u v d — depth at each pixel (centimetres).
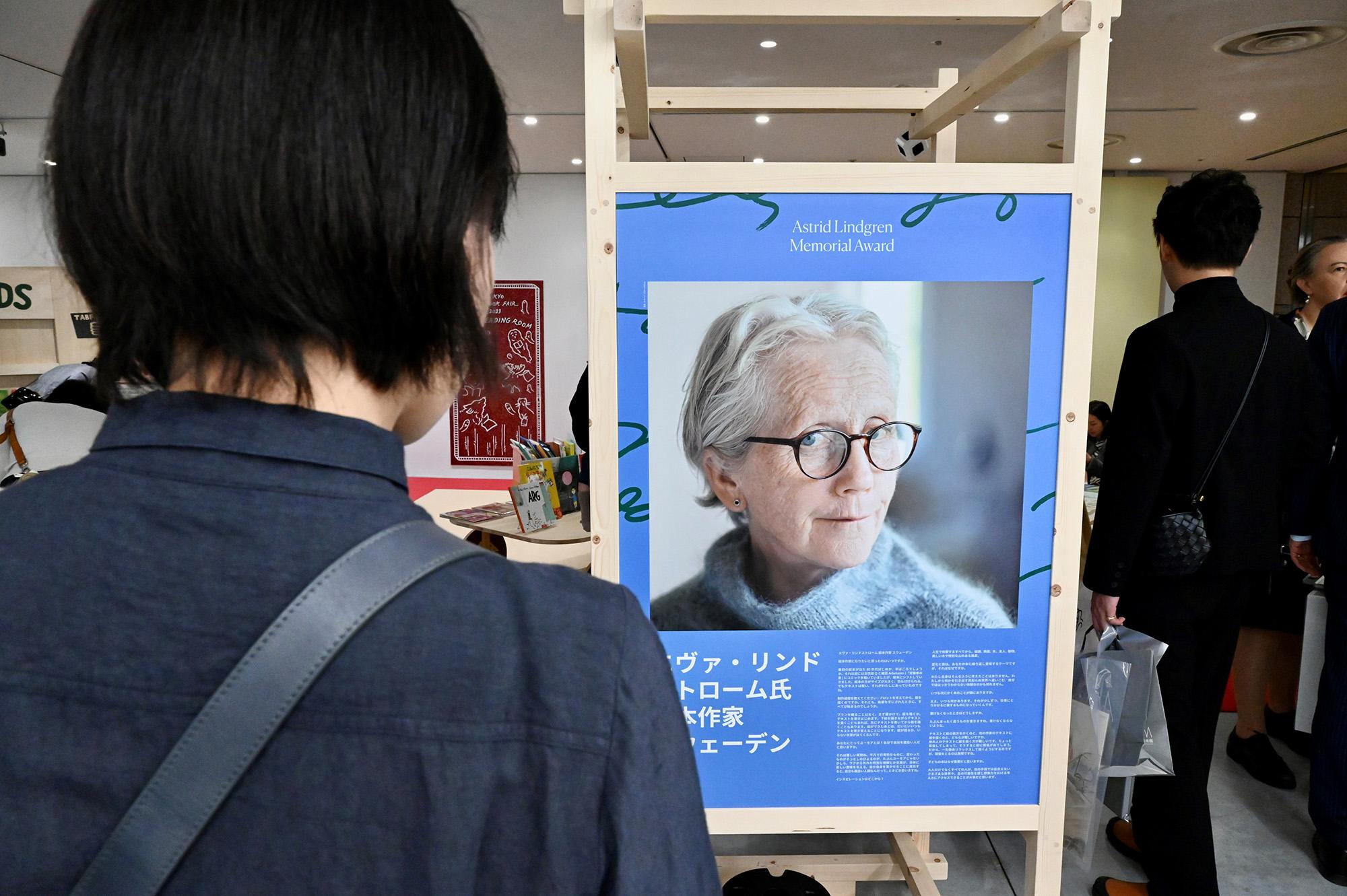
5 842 32
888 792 141
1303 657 236
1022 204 129
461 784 34
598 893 36
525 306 777
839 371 131
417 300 37
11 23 385
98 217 34
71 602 33
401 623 34
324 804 33
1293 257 760
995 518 134
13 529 35
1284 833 237
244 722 32
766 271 129
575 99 513
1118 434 184
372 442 37
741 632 136
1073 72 130
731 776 140
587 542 314
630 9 119
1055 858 142
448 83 37
